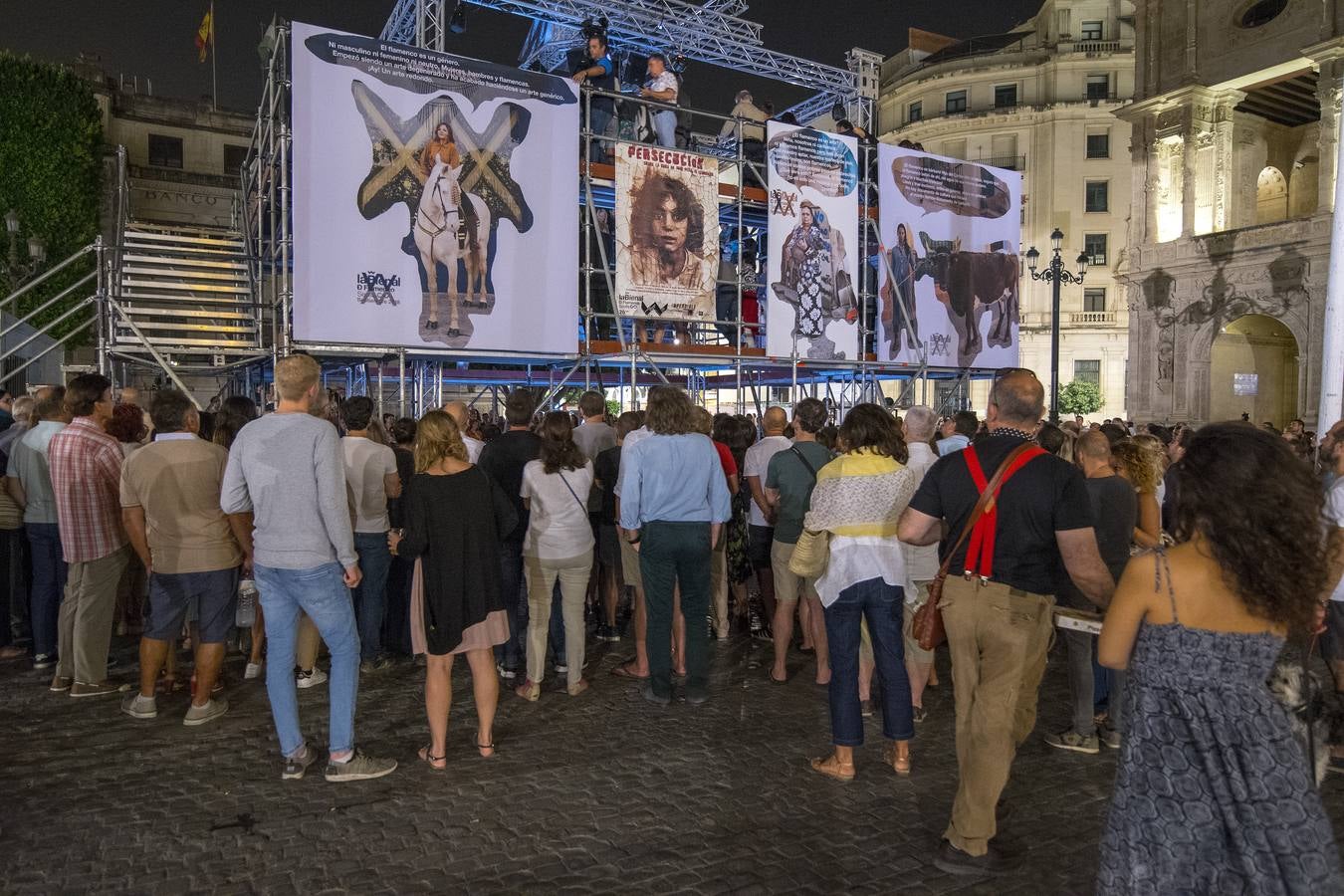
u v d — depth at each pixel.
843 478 4.38
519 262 10.94
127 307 10.47
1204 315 23.59
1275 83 23.36
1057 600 4.77
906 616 5.19
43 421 6.12
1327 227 20.78
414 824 3.94
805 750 4.88
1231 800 2.14
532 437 6.25
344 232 9.81
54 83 24.58
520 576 6.16
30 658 6.50
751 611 7.45
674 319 12.31
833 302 13.62
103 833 3.84
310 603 4.27
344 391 16.06
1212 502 2.21
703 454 5.54
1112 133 43.28
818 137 13.43
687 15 15.03
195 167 30.45
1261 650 2.22
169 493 4.94
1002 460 3.53
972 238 15.23
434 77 10.30
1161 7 24.58
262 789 4.30
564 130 11.26
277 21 10.02
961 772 3.63
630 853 3.70
